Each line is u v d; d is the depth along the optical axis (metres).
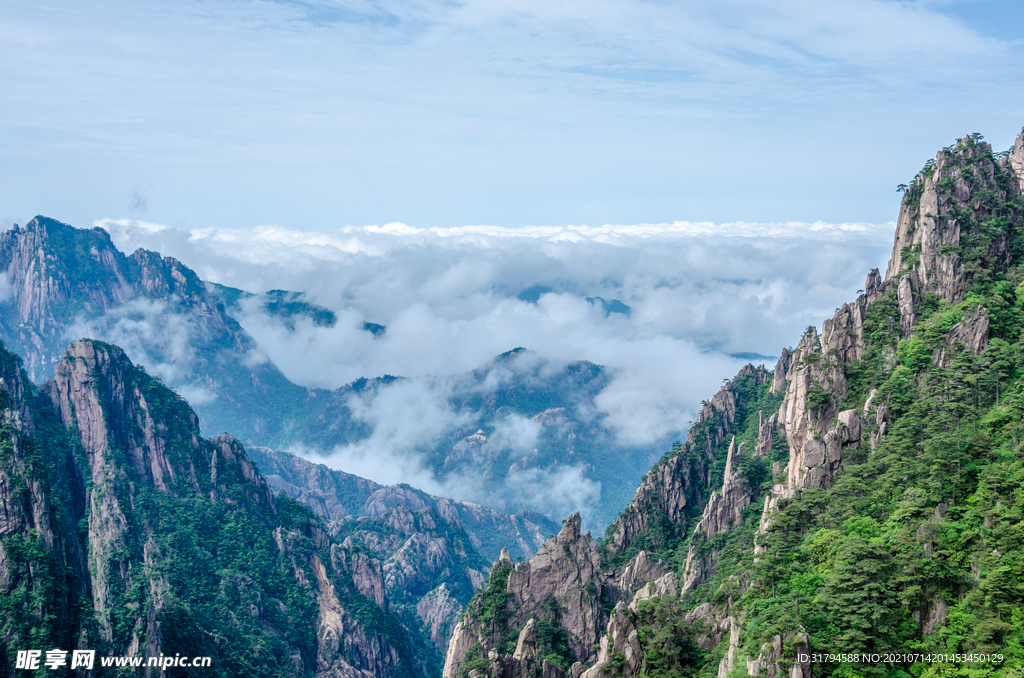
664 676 155.62
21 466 198.25
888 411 181.62
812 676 127.25
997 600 126.19
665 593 175.38
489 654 192.75
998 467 150.75
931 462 159.62
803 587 147.62
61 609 184.12
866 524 155.62
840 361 198.25
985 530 136.50
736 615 153.75
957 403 168.12
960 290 198.00
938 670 122.69
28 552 184.50
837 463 180.75
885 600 131.25
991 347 176.12
